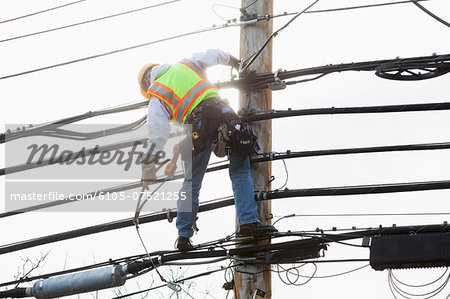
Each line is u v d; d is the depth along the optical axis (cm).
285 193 2453
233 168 2419
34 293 2658
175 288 2558
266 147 2516
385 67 2408
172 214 2577
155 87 2350
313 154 2500
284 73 2494
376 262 2284
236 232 2473
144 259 2533
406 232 2303
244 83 2517
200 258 2455
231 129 2308
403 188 2369
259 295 2422
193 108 2333
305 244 2373
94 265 2636
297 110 2516
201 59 2381
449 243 2247
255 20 2544
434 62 2384
